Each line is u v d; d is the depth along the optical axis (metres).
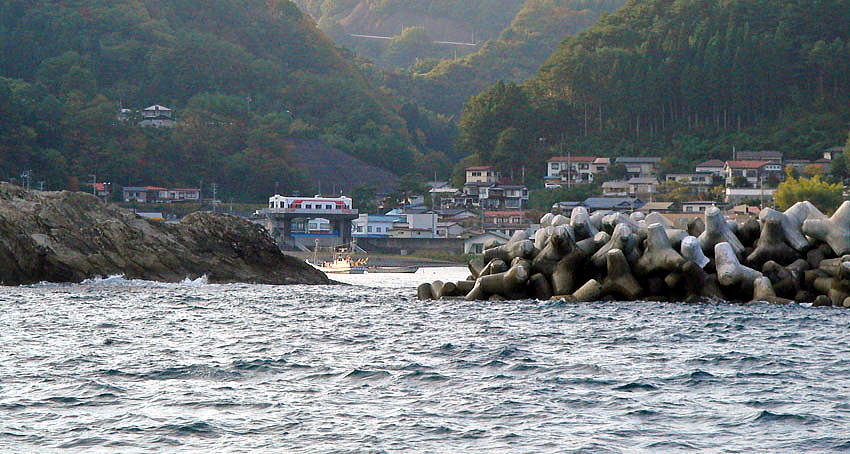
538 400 48.28
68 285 138.88
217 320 91.56
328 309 103.81
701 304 97.06
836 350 66.00
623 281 100.44
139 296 121.50
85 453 38.34
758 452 38.19
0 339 74.12
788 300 95.19
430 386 52.34
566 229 104.12
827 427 41.94
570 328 80.12
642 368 58.28
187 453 38.44
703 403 47.28
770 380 53.66
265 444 39.81
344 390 51.28
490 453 38.22
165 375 56.16
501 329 80.00
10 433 41.38
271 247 160.00
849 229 98.62
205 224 156.12
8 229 139.12
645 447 39.00
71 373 56.66
